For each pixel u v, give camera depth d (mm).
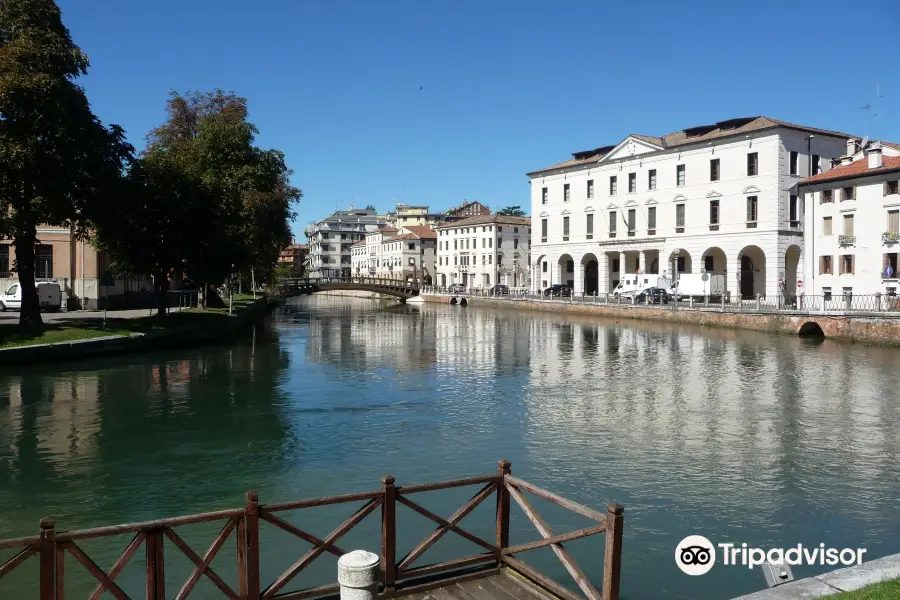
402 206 171500
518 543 10906
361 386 25375
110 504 12461
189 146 47500
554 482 13906
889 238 45719
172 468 14648
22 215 27562
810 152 61094
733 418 19844
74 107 29234
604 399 22922
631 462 15297
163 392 23156
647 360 33562
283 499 12781
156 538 6742
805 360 33219
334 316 71938
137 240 36281
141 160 37312
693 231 66500
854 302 46344
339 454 15867
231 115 50312
